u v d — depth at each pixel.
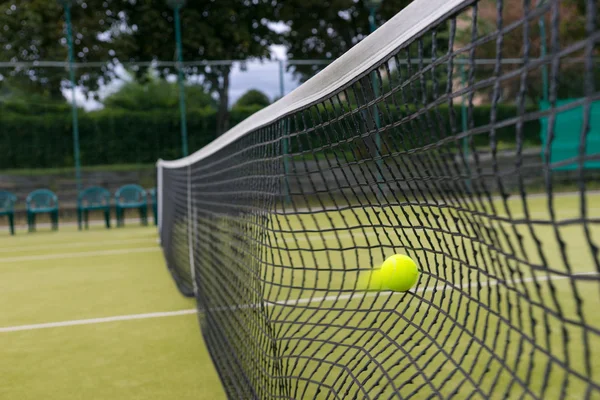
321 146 1.68
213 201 3.71
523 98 0.81
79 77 13.67
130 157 13.16
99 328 3.53
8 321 3.81
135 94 13.71
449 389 2.11
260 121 2.30
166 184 7.40
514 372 0.95
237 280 2.56
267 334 1.98
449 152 1.06
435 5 1.03
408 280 1.91
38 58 16.11
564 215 8.59
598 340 2.63
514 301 3.30
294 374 2.42
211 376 2.57
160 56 16.88
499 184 0.90
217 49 16.52
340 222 8.62
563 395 0.80
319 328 3.08
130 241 8.46
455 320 1.18
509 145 12.71
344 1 17.09
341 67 1.45
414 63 8.69
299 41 18.44
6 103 12.70
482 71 12.72
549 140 0.75
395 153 1.28
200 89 13.41
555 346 2.56
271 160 2.09
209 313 3.28
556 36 0.72
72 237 9.37
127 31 16.75
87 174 13.02
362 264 5.19
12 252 7.73
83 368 2.77
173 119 13.30
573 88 12.47
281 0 18.08
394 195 1.35
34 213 10.60
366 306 3.46
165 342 3.15
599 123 11.98
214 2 17.02
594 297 3.54
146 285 4.94
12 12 15.85
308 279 4.60
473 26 0.93
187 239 4.87
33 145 12.80
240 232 2.57
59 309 4.13
